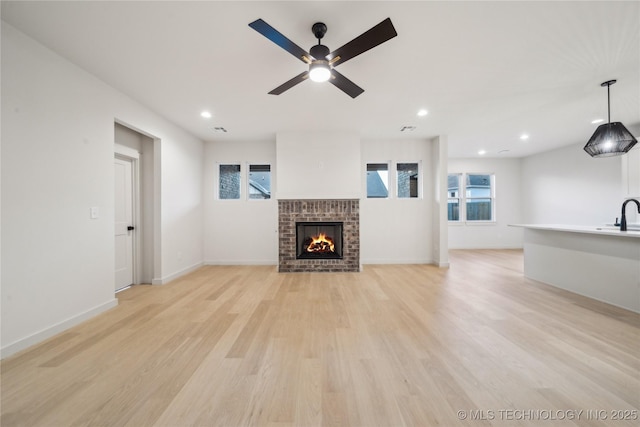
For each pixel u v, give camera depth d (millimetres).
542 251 3988
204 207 5406
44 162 2271
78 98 2580
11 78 2037
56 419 1371
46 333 2250
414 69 2662
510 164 7320
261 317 2721
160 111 3760
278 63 2547
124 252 3787
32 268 2168
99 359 1933
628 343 2135
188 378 1713
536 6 1837
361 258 5477
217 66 2598
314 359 1931
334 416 1393
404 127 4605
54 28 2047
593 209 5613
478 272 4691
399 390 1589
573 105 3586
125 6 1817
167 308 2980
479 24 2014
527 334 2303
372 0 1780
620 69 2660
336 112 3844
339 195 4801
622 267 2910
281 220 4820
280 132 4789
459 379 1688
